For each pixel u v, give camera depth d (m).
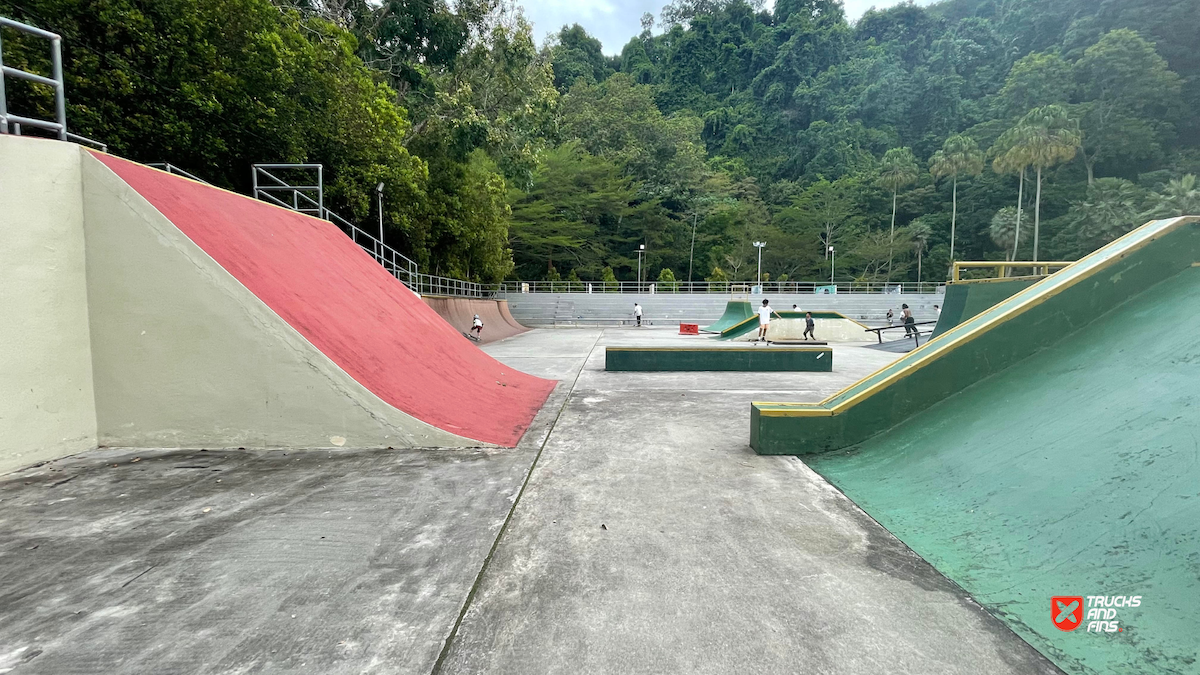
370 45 22.16
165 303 4.57
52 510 3.26
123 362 4.58
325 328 5.23
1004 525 2.81
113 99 10.73
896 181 63.19
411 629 2.08
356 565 2.59
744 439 5.16
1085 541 2.45
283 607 2.23
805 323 19.86
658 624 2.11
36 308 4.10
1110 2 63.22
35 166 4.10
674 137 69.06
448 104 22.59
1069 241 52.72
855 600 2.29
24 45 9.56
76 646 1.96
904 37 95.19
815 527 3.08
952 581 2.45
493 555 2.71
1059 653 1.91
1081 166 59.69
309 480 3.84
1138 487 2.59
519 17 24.28
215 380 4.61
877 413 4.58
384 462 4.29
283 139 13.78
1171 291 4.20
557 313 38.56
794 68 94.06
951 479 3.47
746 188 72.25
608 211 57.41
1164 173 53.81
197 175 12.95
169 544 2.81
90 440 4.53
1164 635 1.89
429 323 8.25
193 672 1.83
